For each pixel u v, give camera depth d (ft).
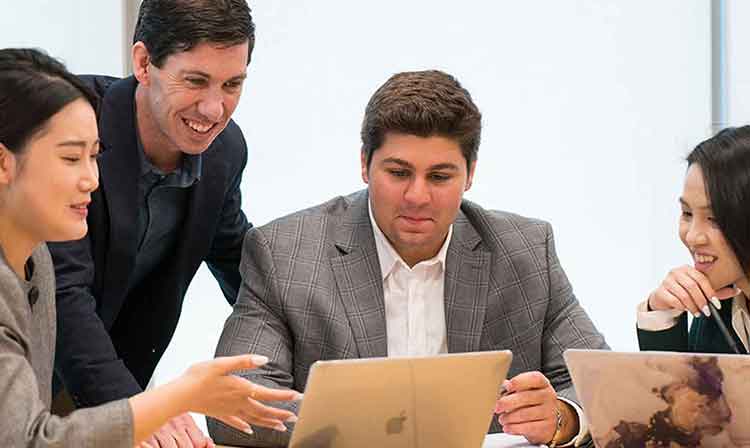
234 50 7.80
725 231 7.73
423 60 12.85
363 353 7.95
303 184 12.70
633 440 6.28
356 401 5.82
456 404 6.13
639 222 13.26
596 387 6.31
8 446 5.47
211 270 10.09
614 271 13.28
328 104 12.70
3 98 5.88
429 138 7.41
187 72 7.77
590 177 13.19
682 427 6.13
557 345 8.30
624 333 13.29
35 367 6.45
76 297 8.02
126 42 12.13
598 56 13.14
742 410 5.99
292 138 12.68
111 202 8.36
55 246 8.00
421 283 8.19
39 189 5.95
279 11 12.64
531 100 13.07
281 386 7.80
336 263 8.14
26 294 6.26
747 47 13.42
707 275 8.01
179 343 12.46
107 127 8.38
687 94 13.37
